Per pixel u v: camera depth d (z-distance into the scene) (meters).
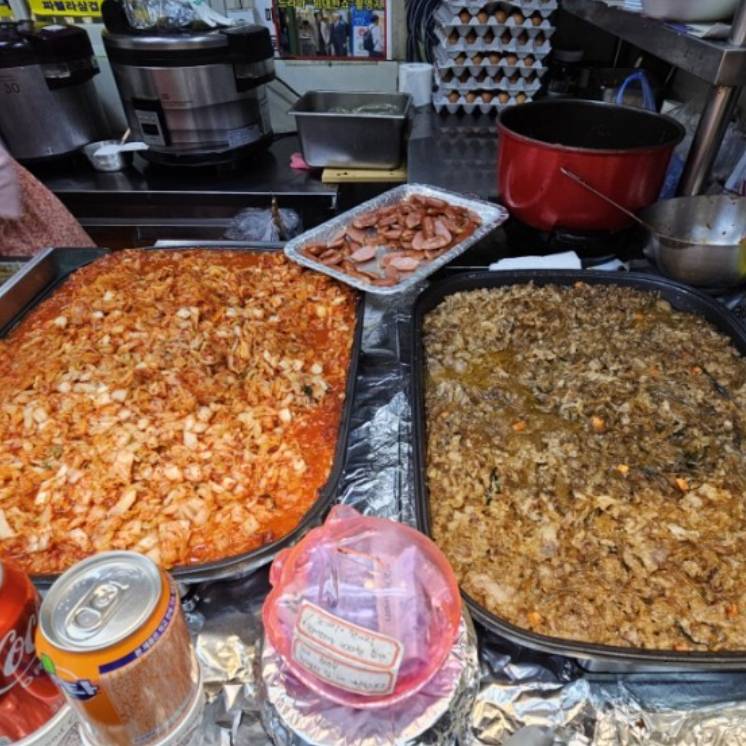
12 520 0.93
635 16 1.55
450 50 2.32
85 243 2.19
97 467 1.01
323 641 0.57
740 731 0.70
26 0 2.69
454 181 1.98
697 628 0.80
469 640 0.71
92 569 0.55
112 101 2.95
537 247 1.68
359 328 1.34
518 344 1.36
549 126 1.73
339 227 1.71
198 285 1.47
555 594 0.85
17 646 0.53
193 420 1.11
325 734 0.60
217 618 0.82
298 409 1.15
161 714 0.57
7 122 2.37
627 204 1.45
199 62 2.17
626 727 0.71
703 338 1.34
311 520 0.90
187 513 0.93
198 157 2.41
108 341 1.31
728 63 1.22
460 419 1.16
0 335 1.36
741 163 1.62
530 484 1.03
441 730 0.62
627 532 0.94
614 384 1.23
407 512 0.95
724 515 0.96
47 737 0.57
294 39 2.78
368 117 2.34
